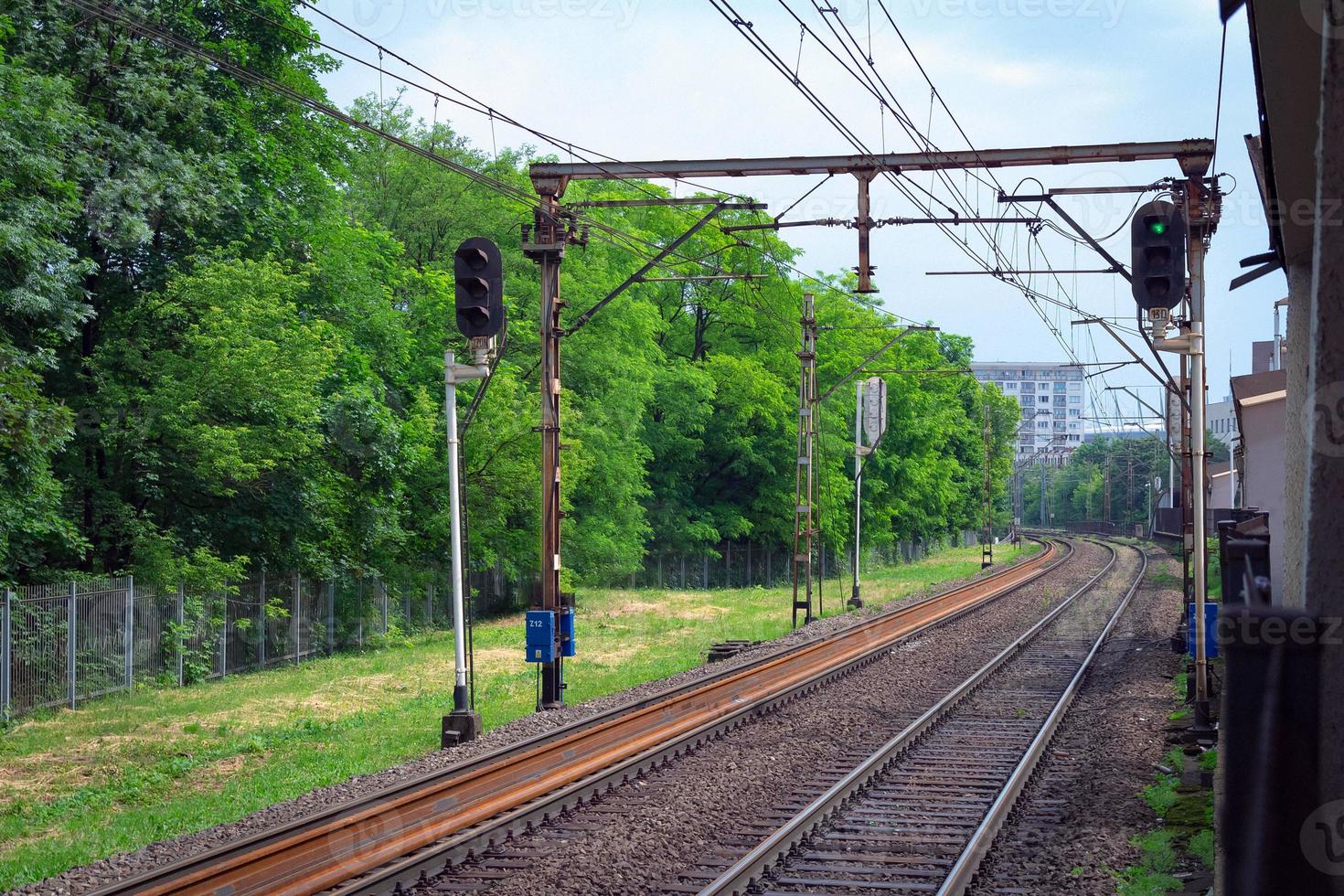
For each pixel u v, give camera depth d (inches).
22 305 786.8
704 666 942.4
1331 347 142.3
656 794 474.0
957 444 3917.3
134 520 995.9
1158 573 2102.6
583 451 1486.2
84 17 965.2
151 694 900.0
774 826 422.0
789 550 2377.0
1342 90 142.7
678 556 2108.8
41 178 818.8
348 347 1294.3
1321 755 119.5
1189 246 672.4
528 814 423.2
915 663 933.8
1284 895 118.6
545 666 740.0
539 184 745.6
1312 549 141.6
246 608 1075.3
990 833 399.2
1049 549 3144.7
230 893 319.3
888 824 426.3
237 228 1133.7
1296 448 371.9
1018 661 952.9
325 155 1306.6
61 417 774.5
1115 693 762.8
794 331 2175.2
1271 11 253.0
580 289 1565.0
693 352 2143.2
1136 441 4827.8
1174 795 449.4
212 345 998.4
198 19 1136.8
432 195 1581.0
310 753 627.8
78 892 355.9
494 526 1391.5
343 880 344.2
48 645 825.5
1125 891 327.6
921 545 3388.3
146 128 1003.9
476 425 1352.1
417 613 1402.6
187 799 531.2
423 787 467.8
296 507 1144.2
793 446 2112.5
